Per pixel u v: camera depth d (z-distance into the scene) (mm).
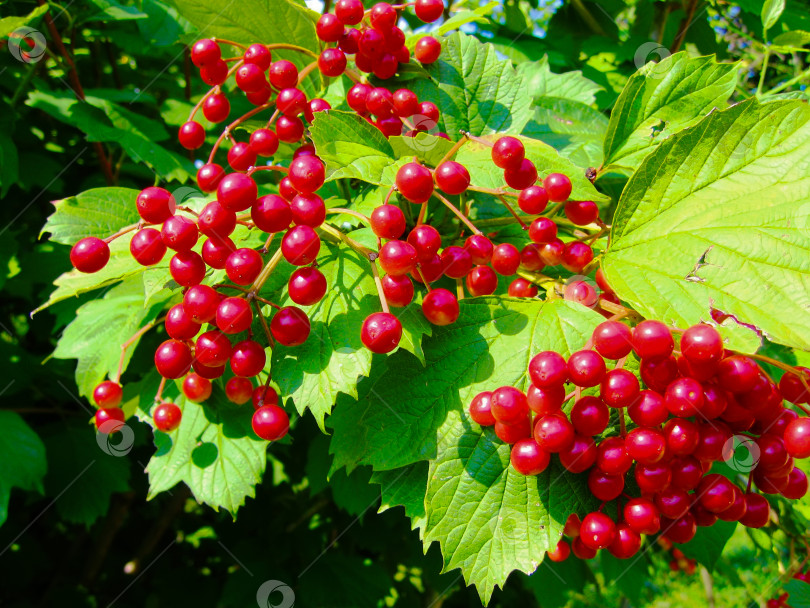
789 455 184
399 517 377
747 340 171
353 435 215
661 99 219
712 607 460
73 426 356
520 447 177
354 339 189
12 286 353
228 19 242
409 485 199
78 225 240
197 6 237
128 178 388
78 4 308
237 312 181
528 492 185
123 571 452
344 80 257
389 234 183
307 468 301
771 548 305
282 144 238
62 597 421
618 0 360
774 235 178
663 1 343
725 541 251
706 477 185
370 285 198
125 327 260
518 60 344
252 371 191
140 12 326
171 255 217
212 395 242
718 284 179
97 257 190
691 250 185
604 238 225
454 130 240
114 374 252
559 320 196
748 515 195
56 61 314
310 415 321
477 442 188
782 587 287
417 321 195
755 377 173
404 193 185
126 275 219
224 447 233
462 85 243
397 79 240
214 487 228
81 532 455
